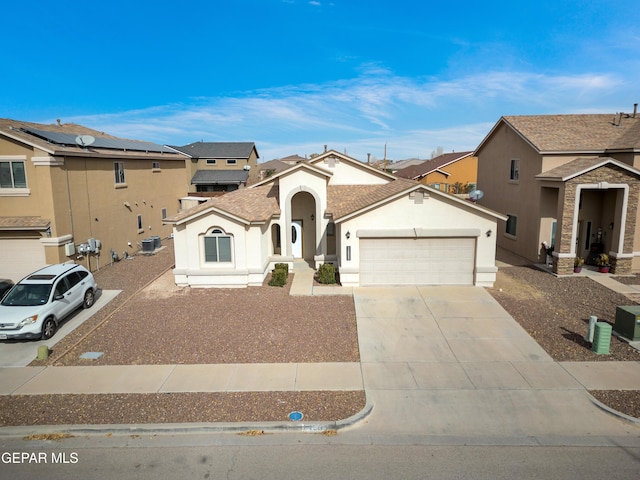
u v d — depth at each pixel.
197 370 11.50
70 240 20.38
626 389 10.36
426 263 18.66
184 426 8.92
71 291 15.36
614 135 22.52
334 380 10.91
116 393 10.40
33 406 9.87
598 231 22.20
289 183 21.12
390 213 18.28
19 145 18.94
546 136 23.02
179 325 14.59
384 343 13.11
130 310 16.14
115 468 7.78
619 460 7.88
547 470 7.61
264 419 9.20
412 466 7.74
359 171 23.86
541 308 15.95
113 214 24.97
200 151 58.56
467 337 13.50
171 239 33.03
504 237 26.73
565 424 9.02
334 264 21.20
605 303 16.50
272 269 21.36
